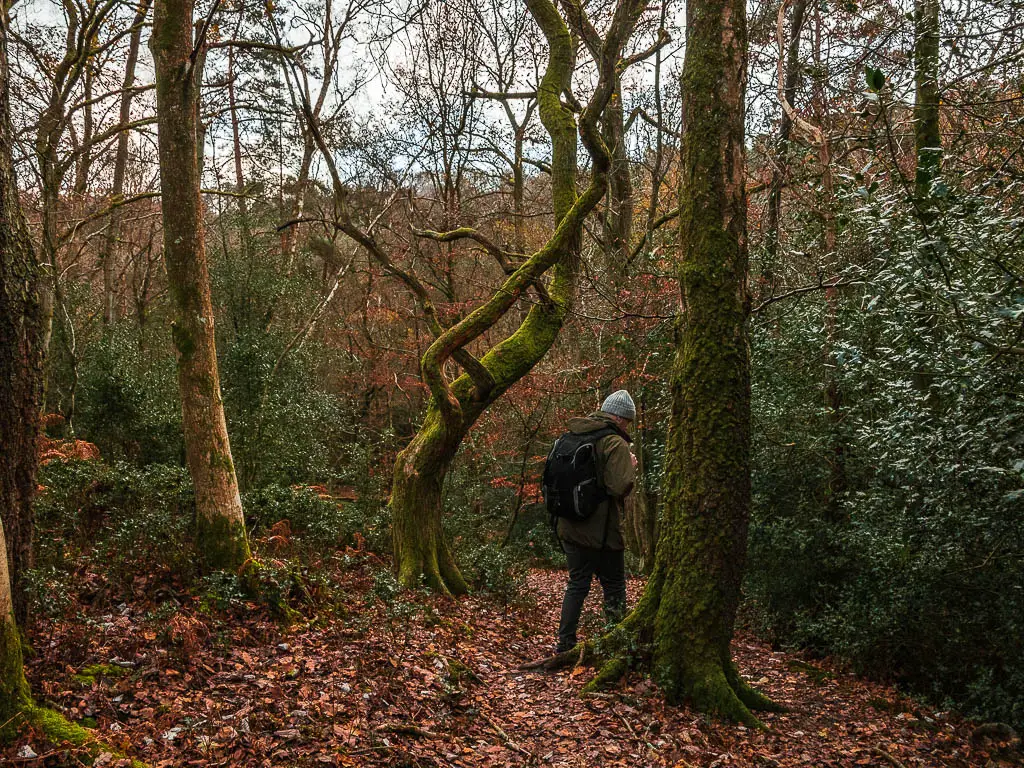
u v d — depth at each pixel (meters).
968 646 5.41
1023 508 4.53
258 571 5.88
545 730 4.48
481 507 19.05
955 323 4.16
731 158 4.95
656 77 14.32
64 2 13.88
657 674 4.93
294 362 14.70
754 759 4.12
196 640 4.78
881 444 5.32
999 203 4.07
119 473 8.63
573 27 10.23
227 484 6.20
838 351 4.92
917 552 5.47
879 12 7.62
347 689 4.40
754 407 7.56
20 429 4.06
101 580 5.73
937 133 6.27
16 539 4.07
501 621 7.85
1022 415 4.05
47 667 4.00
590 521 6.09
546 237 20.30
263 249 14.91
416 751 3.82
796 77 9.26
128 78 17.62
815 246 7.43
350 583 7.34
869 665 6.14
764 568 7.56
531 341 9.65
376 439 21.77
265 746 3.59
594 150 8.55
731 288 4.95
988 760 4.32
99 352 13.43
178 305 6.23
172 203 6.20
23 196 13.29
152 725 3.67
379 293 23.56
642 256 13.97
